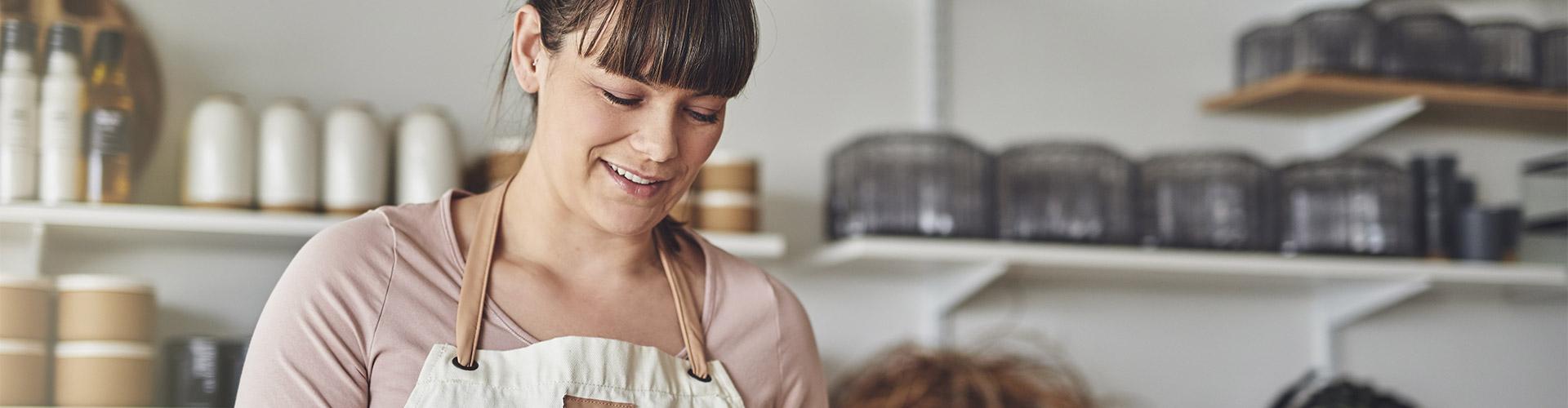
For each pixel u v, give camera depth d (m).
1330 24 2.28
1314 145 2.55
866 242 1.97
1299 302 2.51
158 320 1.87
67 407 1.68
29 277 1.68
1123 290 2.39
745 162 1.95
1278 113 2.51
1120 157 2.19
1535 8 2.71
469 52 2.05
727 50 0.85
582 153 0.88
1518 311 2.64
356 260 0.89
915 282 2.28
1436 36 2.33
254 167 1.81
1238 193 2.24
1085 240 2.13
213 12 1.92
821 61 2.25
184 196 1.78
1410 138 2.59
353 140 1.81
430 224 0.94
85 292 1.69
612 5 0.83
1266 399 2.46
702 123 0.91
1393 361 2.53
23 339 1.66
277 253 1.95
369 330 0.88
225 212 1.72
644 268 1.00
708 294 1.02
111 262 1.86
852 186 2.08
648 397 0.94
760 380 1.02
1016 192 2.14
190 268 1.90
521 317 0.93
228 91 1.92
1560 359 2.66
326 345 0.87
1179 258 2.12
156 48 1.88
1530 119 2.55
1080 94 2.40
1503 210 2.39
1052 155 2.16
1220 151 2.25
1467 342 2.59
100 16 1.84
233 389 1.74
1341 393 2.22
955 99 2.32
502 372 0.90
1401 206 2.31
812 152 2.23
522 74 0.95
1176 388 2.39
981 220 2.09
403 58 2.02
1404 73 2.30
